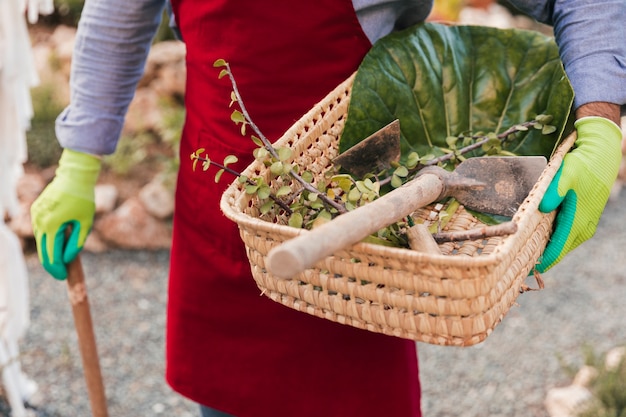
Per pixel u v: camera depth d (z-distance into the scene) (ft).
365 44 4.11
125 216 10.78
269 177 3.55
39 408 7.45
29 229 10.57
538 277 3.65
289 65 4.10
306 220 3.51
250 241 3.22
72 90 4.88
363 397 4.44
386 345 4.39
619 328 9.11
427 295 3.00
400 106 4.04
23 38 5.86
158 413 7.61
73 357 8.34
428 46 4.17
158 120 11.64
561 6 3.92
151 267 10.43
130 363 8.43
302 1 4.00
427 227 3.39
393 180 3.75
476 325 2.94
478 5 14.60
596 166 3.57
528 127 3.93
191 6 4.30
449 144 4.00
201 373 4.71
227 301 4.51
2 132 5.88
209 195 4.41
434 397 7.84
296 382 4.49
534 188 3.30
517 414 7.55
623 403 6.72
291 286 3.24
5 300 6.50
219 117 4.30
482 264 2.77
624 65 3.74
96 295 9.77
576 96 3.77
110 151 4.91
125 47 4.70
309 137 3.78
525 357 8.52
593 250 11.04
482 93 4.20
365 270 3.00
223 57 4.18
